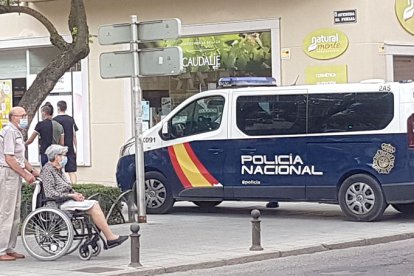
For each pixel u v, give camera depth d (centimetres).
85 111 2320
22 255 1177
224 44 2128
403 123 1432
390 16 1981
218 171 1579
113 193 1505
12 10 1573
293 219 1559
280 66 2039
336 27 1969
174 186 1625
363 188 1470
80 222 1155
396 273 1023
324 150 1491
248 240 1294
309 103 1505
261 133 1541
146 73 1496
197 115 1608
